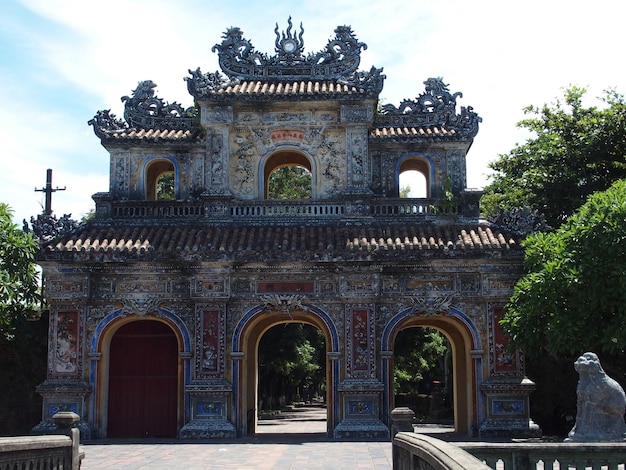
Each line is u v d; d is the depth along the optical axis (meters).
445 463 9.91
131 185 35.41
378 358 31.59
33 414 34.25
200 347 31.44
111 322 31.81
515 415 30.83
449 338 34.97
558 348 26.33
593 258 26.39
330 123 34.84
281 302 31.64
